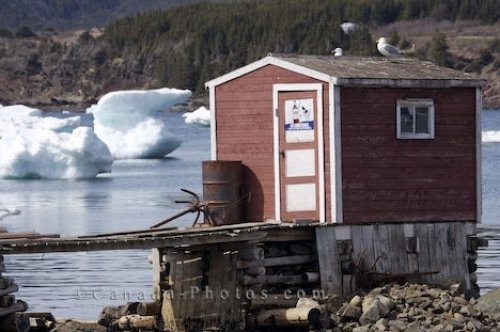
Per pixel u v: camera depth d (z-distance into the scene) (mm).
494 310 40312
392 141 42188
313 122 41812
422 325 38031
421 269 42406
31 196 101062
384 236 42000
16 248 34281
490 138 168875
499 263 56688
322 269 40719
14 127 132000
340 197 41312
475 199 43469
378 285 41406
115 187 109312
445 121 43000
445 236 42906
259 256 39250
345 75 41469
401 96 42312
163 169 131125
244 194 43281
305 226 40656
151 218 82500
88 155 114938
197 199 44156
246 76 43281
